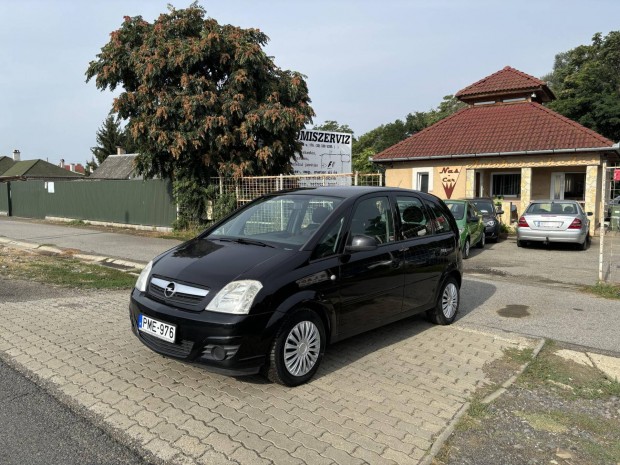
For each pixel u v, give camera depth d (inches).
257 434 130.7
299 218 190.5
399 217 212.2
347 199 192.4
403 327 233.1
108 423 135.9
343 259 176.6
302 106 604.7
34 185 975.6
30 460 118.0
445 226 241.3
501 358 193.2
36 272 358.0
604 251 527.5
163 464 117.1
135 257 442.6
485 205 636.1
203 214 622.2
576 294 307.6
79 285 315.3
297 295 158.4
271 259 163.3
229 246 181.2
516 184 780.0
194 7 597.9
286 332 156.3
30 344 199.2
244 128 552.7
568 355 197.3
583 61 1656.0
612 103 1229.1
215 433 131.0
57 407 145.1
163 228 692.1
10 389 157.0
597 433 137.9
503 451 127.3
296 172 730.2
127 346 197.8
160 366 177.0
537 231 531.8
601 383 171.6
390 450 124.9
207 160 571.5
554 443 131.9
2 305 261.4
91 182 815.1
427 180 794.8
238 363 147.3
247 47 560.4
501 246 579.5
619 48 1544.0
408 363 186.1
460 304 281.6
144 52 553.0
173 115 546.0
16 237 609.9
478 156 727.7
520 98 820.0
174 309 155.1
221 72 592.4
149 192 707.4
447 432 134.3
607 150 644.1
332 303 170.7
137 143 569.9
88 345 198.5
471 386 166.6
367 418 141.5
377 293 190.5
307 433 131.9
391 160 797.2
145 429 132.8
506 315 257.9
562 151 663.8
